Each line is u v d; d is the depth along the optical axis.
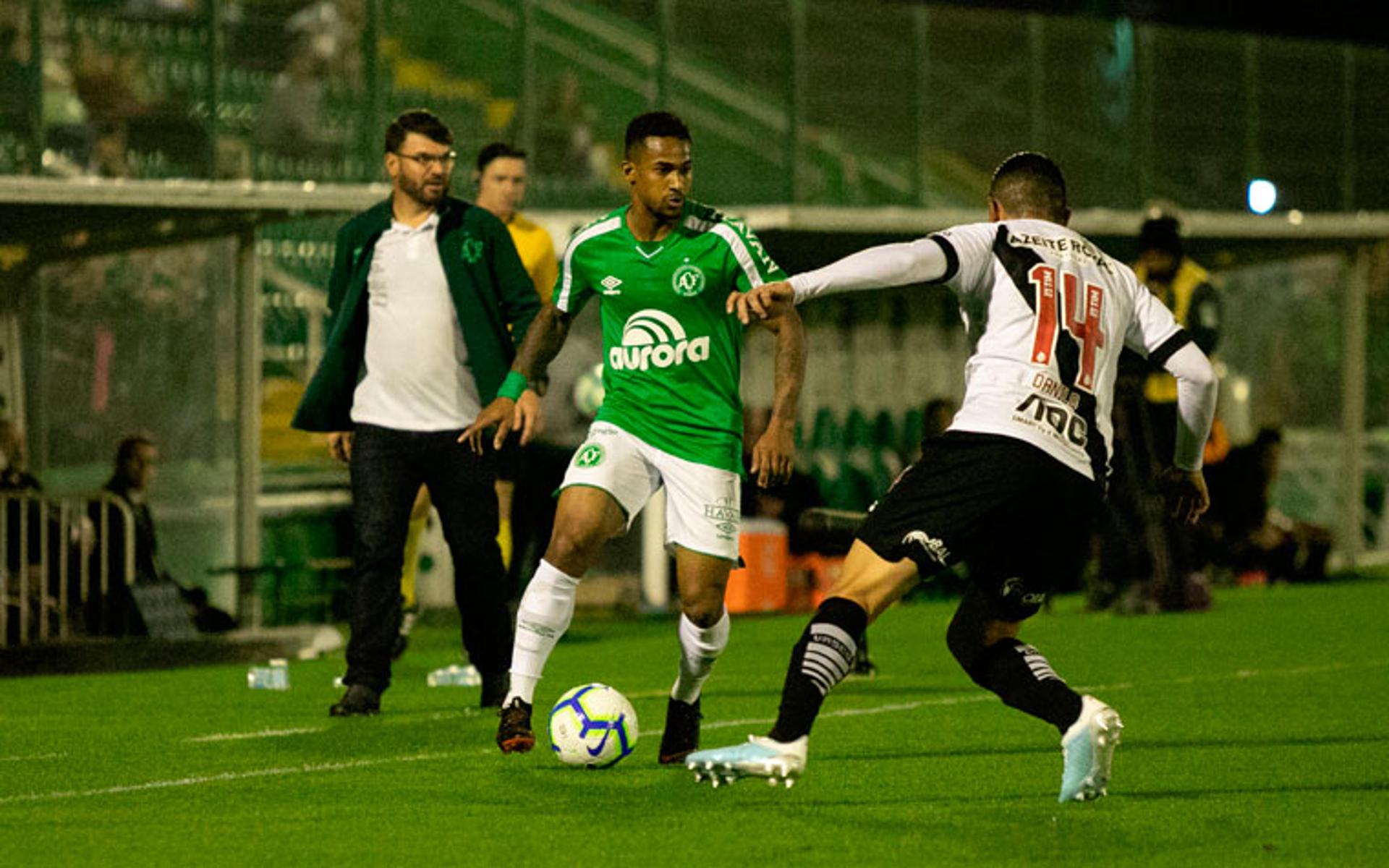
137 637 34.47
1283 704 25.95
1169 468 18.36
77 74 43.75
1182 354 17.41
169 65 45.06
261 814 17.75
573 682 29.91
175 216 37.12
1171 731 23.17
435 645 37.25
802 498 45.38
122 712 26.50
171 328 44.41
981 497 16.36
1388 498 58.47
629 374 19.52
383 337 24.88
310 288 46.78
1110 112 57.16
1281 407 57.72
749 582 43.56
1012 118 57.41
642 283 19.25
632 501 19.70
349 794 18.78
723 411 19.39
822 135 56.03
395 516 24.98
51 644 32.81
